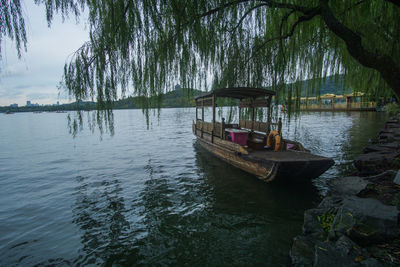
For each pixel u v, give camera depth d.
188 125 33.91
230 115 7.75
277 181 7.42
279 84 5.46
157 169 10.28
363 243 3.11
